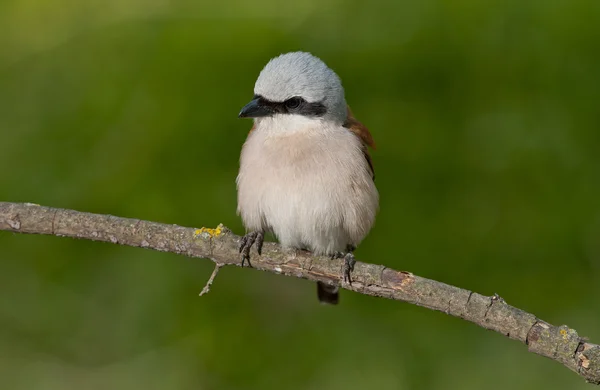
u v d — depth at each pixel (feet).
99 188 39.09
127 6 45.11
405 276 25.41
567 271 37.88
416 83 41.34
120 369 38.75
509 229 38.34
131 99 41.55
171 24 43.60
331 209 30.35
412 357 37.52
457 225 38.42
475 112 40.70
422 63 41.50
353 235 31.40
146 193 38.47
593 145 39.63
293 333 38.65
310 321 39.06
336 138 30.81
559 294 37.58
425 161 39.60
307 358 37.81
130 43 43.45
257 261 27.32
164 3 44.83
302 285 39.99
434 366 37.32
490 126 40.32
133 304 39.09
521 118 40.34
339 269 26.50
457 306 24.30
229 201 38.63
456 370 37.17
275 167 30.30
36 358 39.60
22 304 39.52
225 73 41.11
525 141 39.93
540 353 23.06
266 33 42.68
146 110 40.88
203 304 38.75
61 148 40.91
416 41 42.09
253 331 38.47
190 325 38.58
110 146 40.63
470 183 39.42
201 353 38.17
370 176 32.24
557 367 37.50
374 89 41.34
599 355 22.17
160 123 40.24
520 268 37.91
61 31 44.98
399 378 37.11
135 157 39.73
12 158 40.98
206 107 40.27
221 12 43.73
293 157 30.19
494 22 41.96
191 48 42.11
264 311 39.37
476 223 38.50
